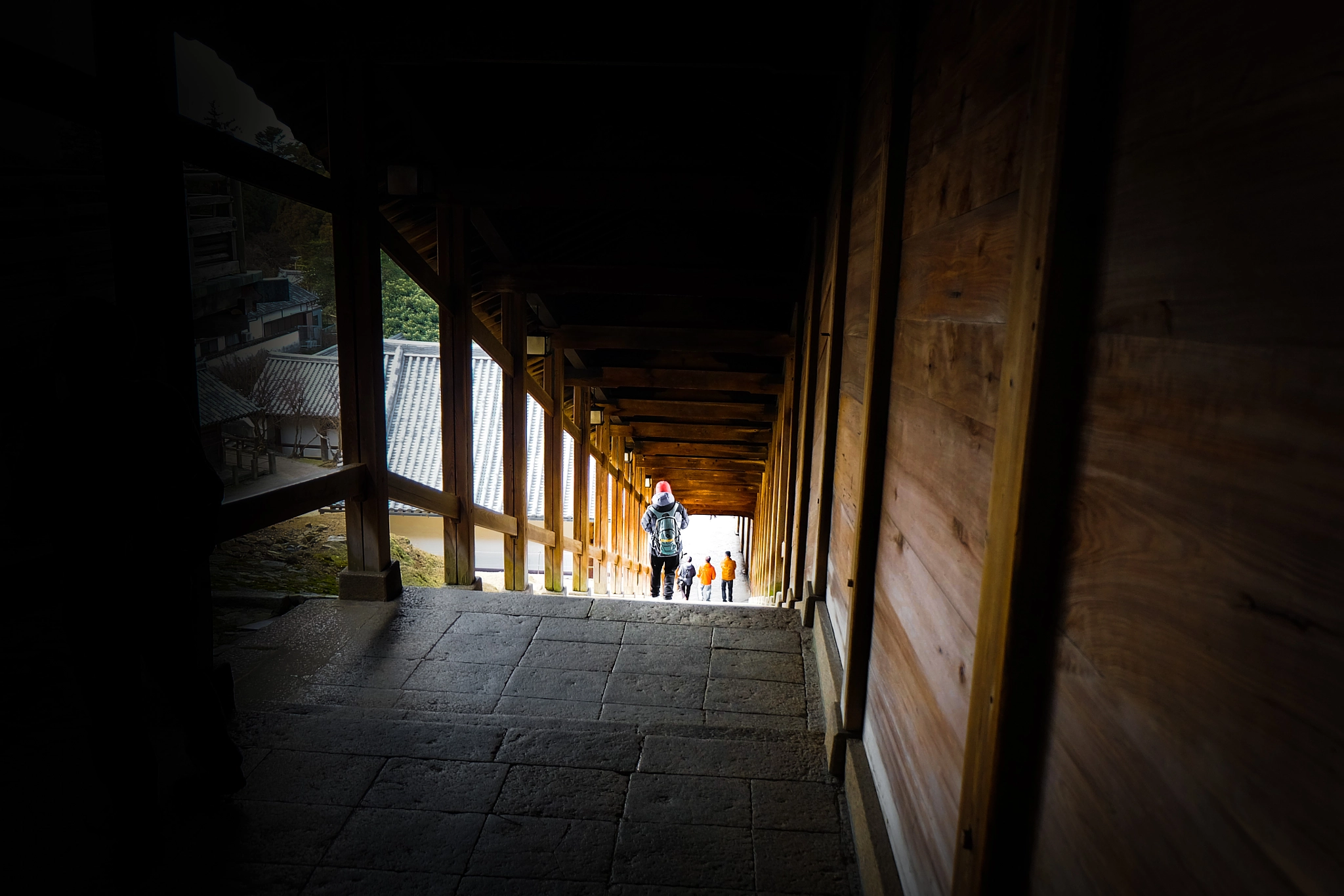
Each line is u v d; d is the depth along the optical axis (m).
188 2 2.53
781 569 6.59
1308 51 0.61
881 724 2.31
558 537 9.01
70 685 3.04
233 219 11.99
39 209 5.63
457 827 2.39
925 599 1.79
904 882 1.84
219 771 2.38
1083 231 1.01
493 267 6.80
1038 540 1.08
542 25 3.70
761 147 5.09
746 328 8.22
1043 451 1.05
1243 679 0.66
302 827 2.36
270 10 3.77
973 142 1.62
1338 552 0.55
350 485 4.11
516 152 5.27
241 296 12.16
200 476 2.15
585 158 5.11
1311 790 0.58
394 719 3.16
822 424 4.25
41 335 4.92
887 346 2.41
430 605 4.39
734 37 3.67
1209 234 0.75
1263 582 0.64
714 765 2.77
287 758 2.71
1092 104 0.99
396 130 5.09
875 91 3.13
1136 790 0.83
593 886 2.17
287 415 15.91
